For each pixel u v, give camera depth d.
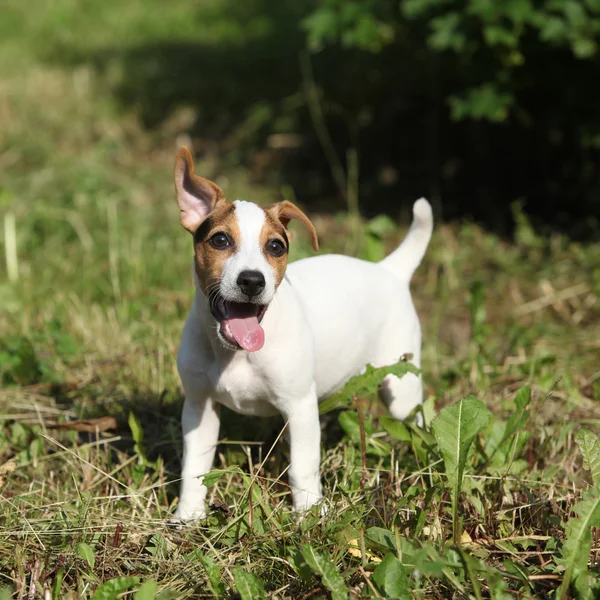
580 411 1.40
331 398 1.21
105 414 1.36
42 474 1.23
